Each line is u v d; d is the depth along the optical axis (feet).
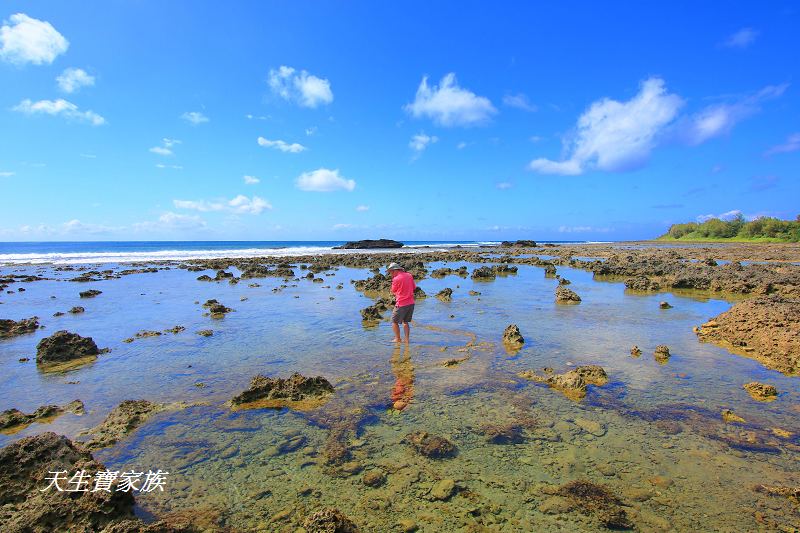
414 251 214.90
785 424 19.43
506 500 14.28
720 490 14.66
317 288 69.26
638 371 26.71
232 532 12.92
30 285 75.05
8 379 26.27
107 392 24.00
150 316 45.68
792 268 78.64
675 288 64.75
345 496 14.62
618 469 15.98
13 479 14.24
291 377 23.93
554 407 21.39
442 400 22.35
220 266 111.45
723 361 28.73
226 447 17.83
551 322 40.91
